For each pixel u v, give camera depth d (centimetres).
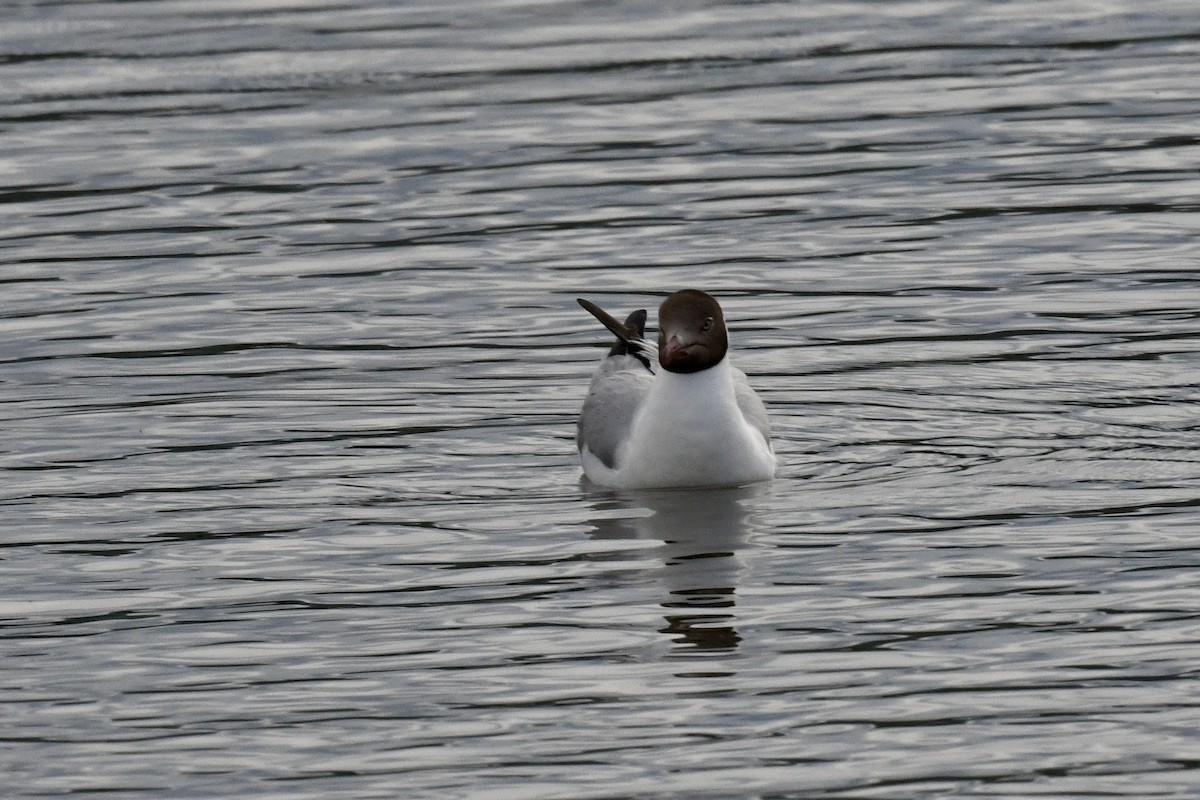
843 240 1972
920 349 1698
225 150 2272
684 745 1013
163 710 1072
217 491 1427
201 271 1939
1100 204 2033
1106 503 1357
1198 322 1727
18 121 2370
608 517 1368
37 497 1416
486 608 1202
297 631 1174
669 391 1416
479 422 1578
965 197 2070
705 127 2305
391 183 2166
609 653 1129
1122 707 1041
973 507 1361
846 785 967
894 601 1194
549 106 2388
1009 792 958
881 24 2684
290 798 971
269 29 2708
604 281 1889
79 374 1688
